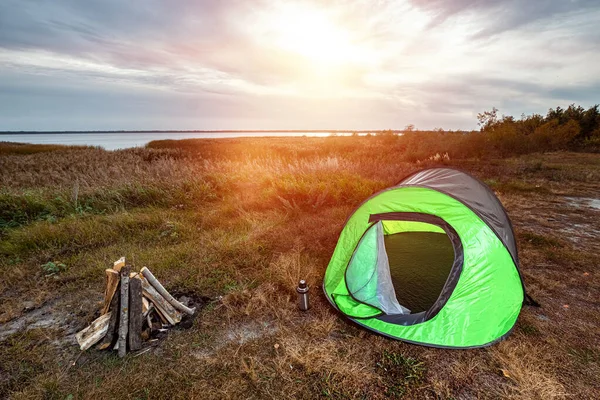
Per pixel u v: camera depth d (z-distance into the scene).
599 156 15.74
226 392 2.05
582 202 6.91
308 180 7.68
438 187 3.29
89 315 2.96
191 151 22.17
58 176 9.36
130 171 9.54
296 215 6.02
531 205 6.69
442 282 3.37
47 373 2.23
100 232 4.98
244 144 27.69
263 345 2.52
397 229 4.82
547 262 3.90
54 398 2.03
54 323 2.86
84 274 3.72
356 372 2.19
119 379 2.17
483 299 2.62
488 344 2.42
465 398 1.98
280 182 7.05
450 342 2.44
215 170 9.31
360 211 3.54
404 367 2.25
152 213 6.02
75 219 5.37
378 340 2.54
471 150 16.70
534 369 2.16
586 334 2.54
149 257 4.16
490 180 9.26
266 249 4.43
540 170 10.96
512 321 2.64
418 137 21.02
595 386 2.03
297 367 2.28
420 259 3.92
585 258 3.97
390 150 17.59
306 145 23.14
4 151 23.41
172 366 2.29
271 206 6.54
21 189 7.50
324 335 2.62
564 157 15.45
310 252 4.34
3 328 2.79
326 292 3.24
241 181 7.96
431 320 2.61
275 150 20.09
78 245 4.63
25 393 2.05
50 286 3.52
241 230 5.24
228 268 3.83
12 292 3.43
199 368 2.27
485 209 3.06
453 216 2.87
